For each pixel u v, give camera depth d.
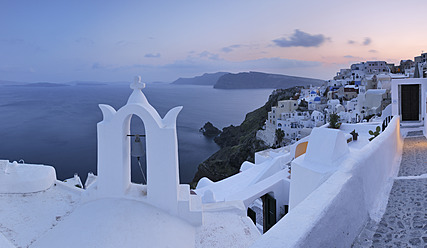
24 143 77.38
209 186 15.59
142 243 5.04
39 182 7.83
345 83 74.88
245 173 17.23
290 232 2.49
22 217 6.46
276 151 20.38
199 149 75.50
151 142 6.01
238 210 7.08
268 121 58.41
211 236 5.93
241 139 69.25
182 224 6.04
